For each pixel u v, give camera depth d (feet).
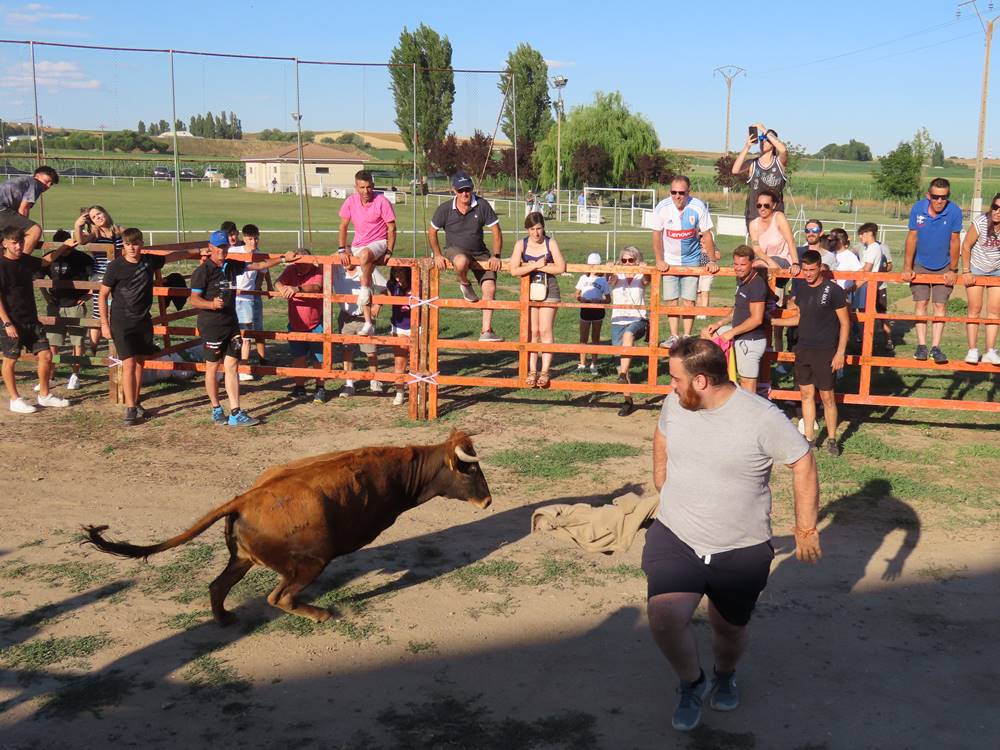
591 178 204.44
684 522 12.98
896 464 27.48
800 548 12.84
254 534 16.22
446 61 180.34
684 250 35.09
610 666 15.79
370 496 17.21
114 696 14.71
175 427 30.63
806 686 15.21
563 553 20.77
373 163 93.30
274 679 15.31
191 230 106.93
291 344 35.14
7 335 31.30
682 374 12.67
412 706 14.49
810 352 27.99
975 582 19.33
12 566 19.69
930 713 14.43
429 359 31.94
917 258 34.86
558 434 30.42
